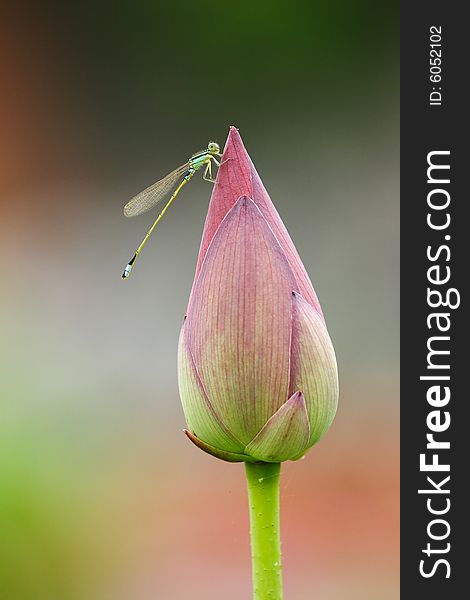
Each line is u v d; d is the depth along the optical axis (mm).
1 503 991
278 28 2285
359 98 2256
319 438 510
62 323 1725
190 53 2355
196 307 510
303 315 506
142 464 1275
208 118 2354
